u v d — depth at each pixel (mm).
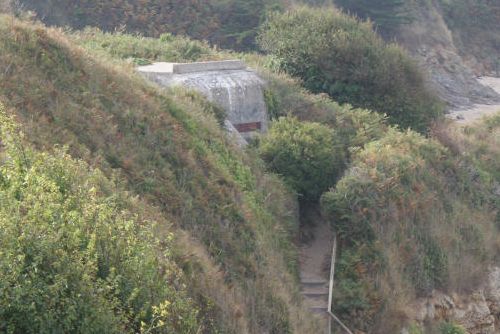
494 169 40625
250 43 62156
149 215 19750
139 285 14320
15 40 24312
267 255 24641
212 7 63594
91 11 59531
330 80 42406
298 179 31406
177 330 15039
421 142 35375
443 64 79062
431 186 33062
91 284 12992
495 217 36781
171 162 24516
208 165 26125
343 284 26344
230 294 19859
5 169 14438
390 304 26406
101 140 22625
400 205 29875
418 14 83375
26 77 22969
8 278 12102
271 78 38656
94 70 26031
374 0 79312
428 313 28344
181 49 42656
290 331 21578
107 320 13016
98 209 14609
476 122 51375
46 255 12711
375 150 32312
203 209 23438
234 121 34438
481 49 90375
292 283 25047
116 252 14234
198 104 30500
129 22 60344
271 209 28375
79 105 23328
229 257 22516
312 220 31719
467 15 92125
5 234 12477
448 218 32688
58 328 12492
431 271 29734
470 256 32250
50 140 20281
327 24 44812
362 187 29062
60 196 14078
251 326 20234
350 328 25312
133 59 37281
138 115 25188
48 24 58062
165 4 62219
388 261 27641
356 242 27844
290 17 45938
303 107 37156
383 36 79688
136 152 23500
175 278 17141
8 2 41031
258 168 30266
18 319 12242
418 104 43344
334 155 32188
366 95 42375
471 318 30484
